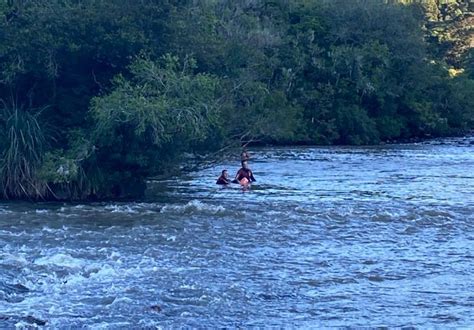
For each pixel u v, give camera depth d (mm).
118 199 30828
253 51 37094
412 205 30312
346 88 77875
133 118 28844
